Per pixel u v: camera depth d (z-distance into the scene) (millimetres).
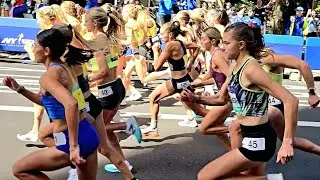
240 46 3766
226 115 5441
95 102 4727
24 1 15859
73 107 3578
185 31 7352
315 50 13562
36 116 6742
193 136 7340
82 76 4555
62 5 6930
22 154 6242
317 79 13383
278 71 4785
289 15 18984
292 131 3605
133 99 9719
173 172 5828
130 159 6230
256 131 3779
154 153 6504
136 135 5367
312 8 21156
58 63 3779
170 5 16375
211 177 3918
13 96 9453
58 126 3777
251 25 3850
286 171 6008
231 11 17578
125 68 9516
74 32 4746
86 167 3941
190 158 6367
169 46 6391
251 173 4129
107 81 5391
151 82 11766
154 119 7039
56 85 3633
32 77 11625
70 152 3658
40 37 3773
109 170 5688
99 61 5113
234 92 3828
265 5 21281
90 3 16344
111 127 5340
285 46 13664
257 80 3660
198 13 7449
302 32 17047
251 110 3771
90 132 3871
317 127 8148
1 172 5605
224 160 3885
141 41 9484
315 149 4922
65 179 5445
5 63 13375
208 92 8461
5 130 7219
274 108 4969
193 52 7477
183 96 4707
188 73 6945
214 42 5527
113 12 5777
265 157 3822
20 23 13945
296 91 11570
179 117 8477
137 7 9625
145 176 5652
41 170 3877
